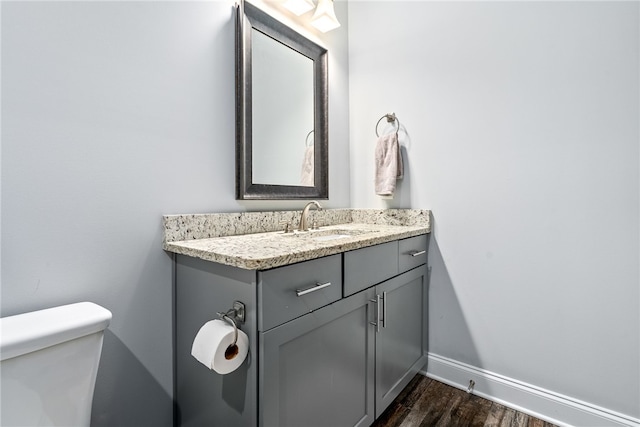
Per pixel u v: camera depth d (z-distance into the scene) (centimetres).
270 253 90
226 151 135
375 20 194
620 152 123
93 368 84
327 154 185
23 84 85
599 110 127
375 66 194
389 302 140
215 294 98
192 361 109
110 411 104
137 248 109
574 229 133
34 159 88
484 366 158
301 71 169
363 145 200
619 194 123
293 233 146
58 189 92
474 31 158
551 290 139
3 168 83
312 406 100
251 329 85
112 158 102
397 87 185
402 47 183
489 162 154
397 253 145
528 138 143
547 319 140
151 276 112
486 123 154
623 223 123
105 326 85
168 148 116
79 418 81
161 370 115
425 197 175
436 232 171
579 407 133
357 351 120
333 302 107
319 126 180
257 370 84
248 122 140
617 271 125
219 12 132
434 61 171
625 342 124
